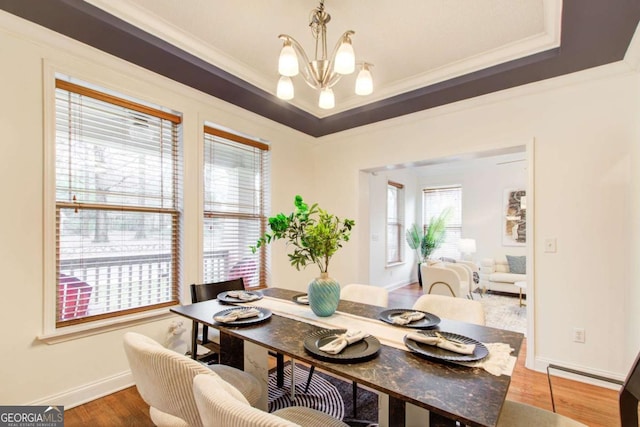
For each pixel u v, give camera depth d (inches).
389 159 139.7
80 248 87.1
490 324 154.5
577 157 97.0
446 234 270.4
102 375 87.3
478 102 114.3
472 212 258.8
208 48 95.4
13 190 74.1
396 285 248.7
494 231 248.5
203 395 30.5
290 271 148.8
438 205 277.6
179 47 90.5
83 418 77.1
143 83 98.1
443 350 47.9
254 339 54.3
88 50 85.0
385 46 93.7
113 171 94.0
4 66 73.1
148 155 102.3
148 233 101.7
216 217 122.1
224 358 68.6
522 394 87.7
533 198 103.2
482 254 252.8
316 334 54.9
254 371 68.6
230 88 110.1
